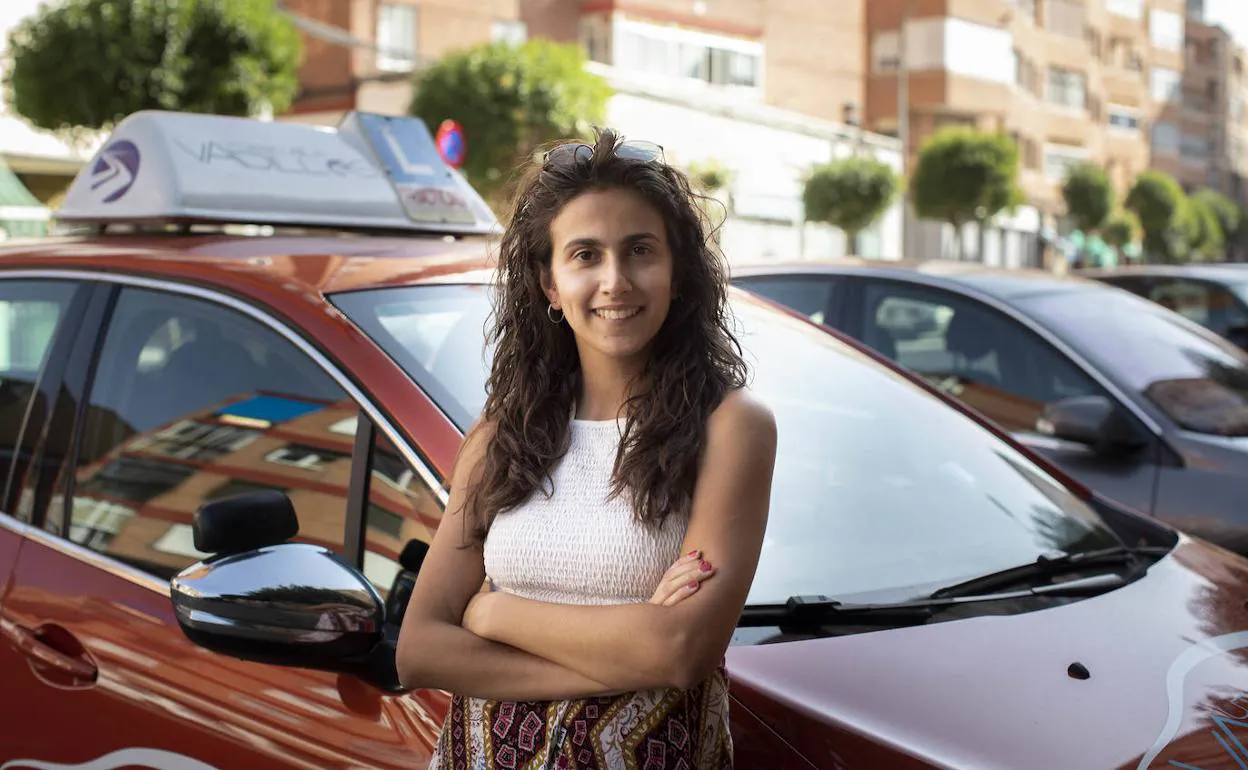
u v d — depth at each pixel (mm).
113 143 3248
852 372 2881
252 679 2139
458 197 3438
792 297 5645
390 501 2148
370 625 1881
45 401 2719
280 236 2904
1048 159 51938
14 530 2635
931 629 2088
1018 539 2520
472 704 1713
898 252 37938
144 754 2254
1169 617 2213
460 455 1820
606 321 1676
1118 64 61625
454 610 1745
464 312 2469
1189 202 64250
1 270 2922
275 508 2059
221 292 2512
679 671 1562
